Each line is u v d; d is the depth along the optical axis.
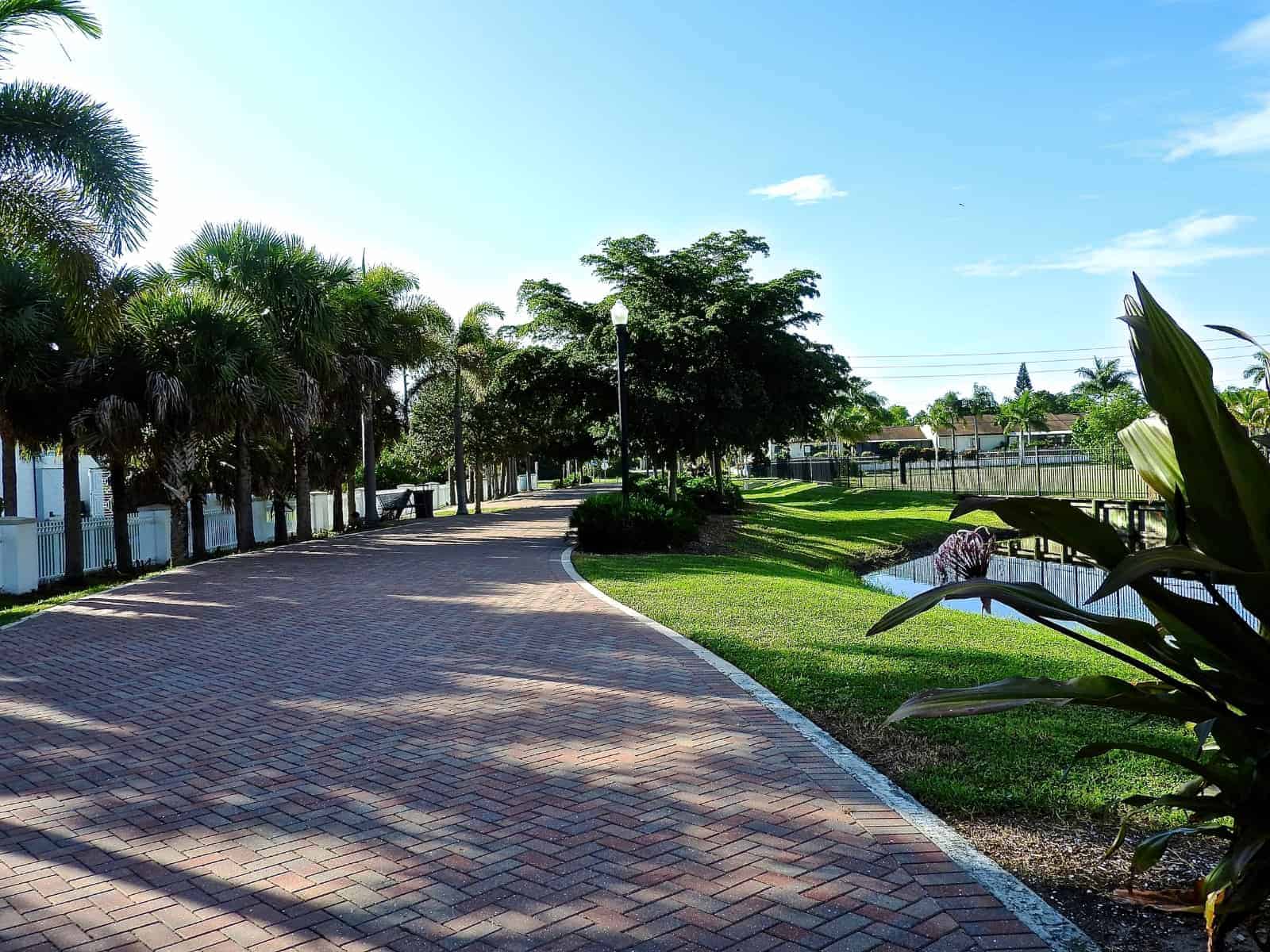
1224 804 2.88
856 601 11.93
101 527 18.89
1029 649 8.67
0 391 15.99
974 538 8.04
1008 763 5.13
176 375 16.88
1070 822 4.34
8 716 6.68
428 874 3.94
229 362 17.08
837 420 71.06
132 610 11.56
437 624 10.23
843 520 30.83
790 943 3.29
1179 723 5.86
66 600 12.59
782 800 4.71
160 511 20.95
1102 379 67.00
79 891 3.82
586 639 9.20
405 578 14.60
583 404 30.00
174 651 8.97
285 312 21.19
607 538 18.62
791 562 20.92
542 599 12.05
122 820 4.62
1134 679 7.28
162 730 6.27
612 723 6.22
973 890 3.65
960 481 45.59
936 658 7.97
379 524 28.72
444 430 39.09
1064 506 2.66
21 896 3.77
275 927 3.49
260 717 6.55
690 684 7.27
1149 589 2.77
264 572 15.57
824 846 4.12
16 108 12.93
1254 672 2.77
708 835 4.28
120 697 7.21
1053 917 3.40
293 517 29.12
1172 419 2.62
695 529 21.98
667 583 13.45
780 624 9.88
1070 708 6.27
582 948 3.30
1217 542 2.70
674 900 3.65
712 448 29.39
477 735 6.01
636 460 48.84
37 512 26.81
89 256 13.56
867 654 8.18
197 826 4.54
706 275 30.06
